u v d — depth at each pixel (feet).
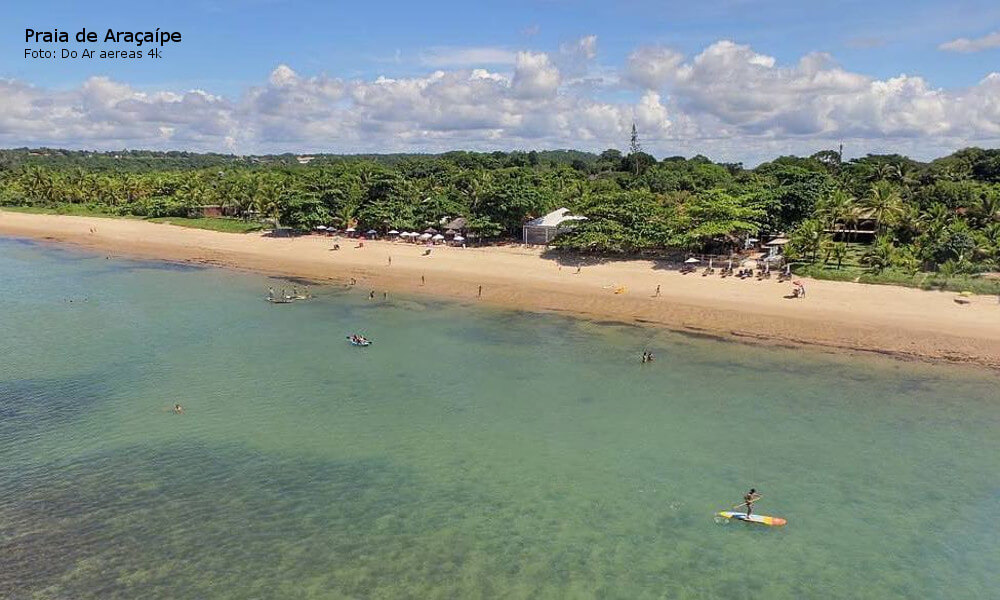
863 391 146.92
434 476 111.65
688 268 253.85
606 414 135.95
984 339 174.29
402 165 644.69
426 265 287.28
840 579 87.10
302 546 93.09
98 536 94.84
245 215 441.27
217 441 123.24
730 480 110.63
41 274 283.59
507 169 527.40
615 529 97.30
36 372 156.97
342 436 125.59
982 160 425.69
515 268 273.75
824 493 106.83
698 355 171.73
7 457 116.47
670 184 450.30
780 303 209.46
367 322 204.74
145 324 200.23
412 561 90.12
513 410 137.80
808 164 483.92
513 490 107.55
